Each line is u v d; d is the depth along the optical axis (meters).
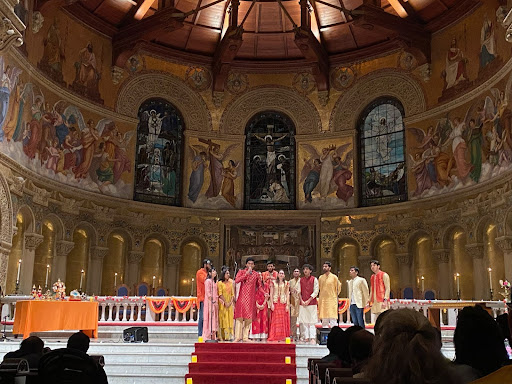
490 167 19.67
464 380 2.89
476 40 21.12
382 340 2.31
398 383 2.20
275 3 25.06
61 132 21.14
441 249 21.75
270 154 26.39
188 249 24.83
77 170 21.81
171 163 25.38
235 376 10.23
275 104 26.59
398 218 23.44
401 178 24.06
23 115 18.62
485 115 20.16
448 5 22.45
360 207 24.73
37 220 19.39
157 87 25.38
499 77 19.25
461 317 3.19
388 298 13.73
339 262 24.66
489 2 20.23
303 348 11.69
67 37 21.83
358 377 3.83
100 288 22.17
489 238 19.92
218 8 25.11
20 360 4.78
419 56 23.53
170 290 24.00
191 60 26.30
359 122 25.86
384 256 23.94
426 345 2.24
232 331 13.52
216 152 25.98
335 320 14.35
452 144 21.88
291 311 14.27
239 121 26.47
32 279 19.23
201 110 26.19
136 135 24.42
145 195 24.38
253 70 26.75
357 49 25.94
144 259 23.97
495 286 19.47
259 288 13.49
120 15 23.75
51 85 20.61
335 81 26.34
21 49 18.50
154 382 10.62
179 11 22.88
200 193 25.42
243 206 25.80
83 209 21.80
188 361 11.28
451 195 21.58
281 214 25.11
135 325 16.03
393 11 24.11
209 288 12.76
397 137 24.55
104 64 23.66
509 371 1.59
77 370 3.90
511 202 18.11
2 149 17.23
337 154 25.66
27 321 12.03
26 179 18.77
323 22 25.62
